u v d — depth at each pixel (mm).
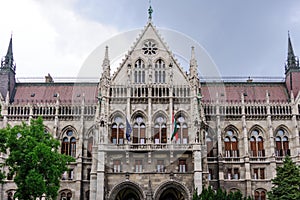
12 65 86188
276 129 78812
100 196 61688
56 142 56688
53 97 82688
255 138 79000
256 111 79625
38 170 50875
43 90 84562
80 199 72438
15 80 86625
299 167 62469
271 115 78875
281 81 88375
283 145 78375
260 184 74812
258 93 84312
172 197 68438
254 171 76438
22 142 51812
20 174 50344
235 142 78688
